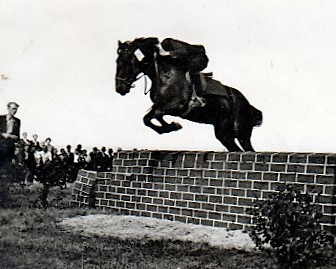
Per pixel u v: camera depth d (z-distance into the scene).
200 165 8.87
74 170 9.84
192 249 7.62
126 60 9.44
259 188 8.22
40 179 9.66
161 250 7.66
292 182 7.91
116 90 9.50
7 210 9.12
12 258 7.85
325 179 7.63
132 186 9.48
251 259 7.21
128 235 8.27
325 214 7.53
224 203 8.53
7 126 10.03
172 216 9.02
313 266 6.82
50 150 9.96
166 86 9.41
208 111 9.79
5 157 9.77
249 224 8.24
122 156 9.69
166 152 9.26
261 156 8.27
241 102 9.89
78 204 9.67
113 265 7.44
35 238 8.27
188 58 9.45
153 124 9.59
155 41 9.45
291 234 6.87
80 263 7.57
